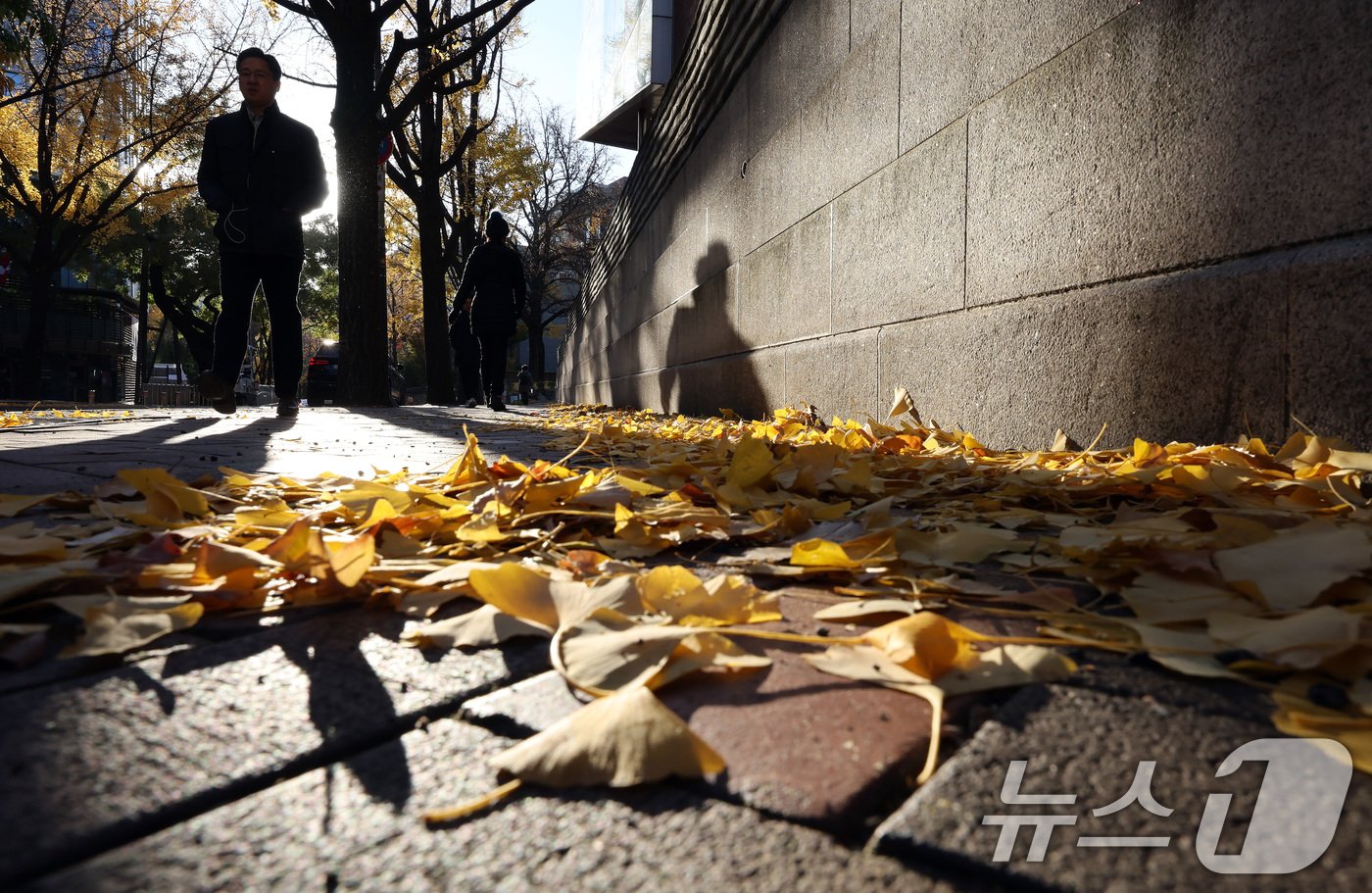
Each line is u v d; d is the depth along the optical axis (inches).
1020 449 154.3
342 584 56.7
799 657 45.8
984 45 164.7
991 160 162.7
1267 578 50.4
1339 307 96.9
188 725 37.7
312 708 39.8
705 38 389.1
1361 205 95.5
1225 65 112.5
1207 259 116.3
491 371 470.6
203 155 256.7
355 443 192.1
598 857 28.0
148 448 172.7
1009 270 157.9
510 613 50.1
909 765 34.0
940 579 61.1
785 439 182.2
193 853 28.1
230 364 271.1
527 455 162.2
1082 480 96.9
